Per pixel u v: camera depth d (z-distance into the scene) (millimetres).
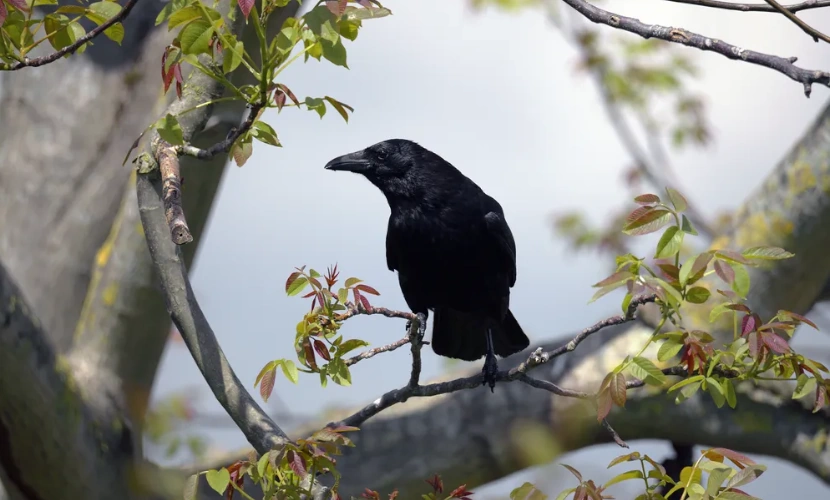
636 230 5871
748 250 5938
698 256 5918
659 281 5836
